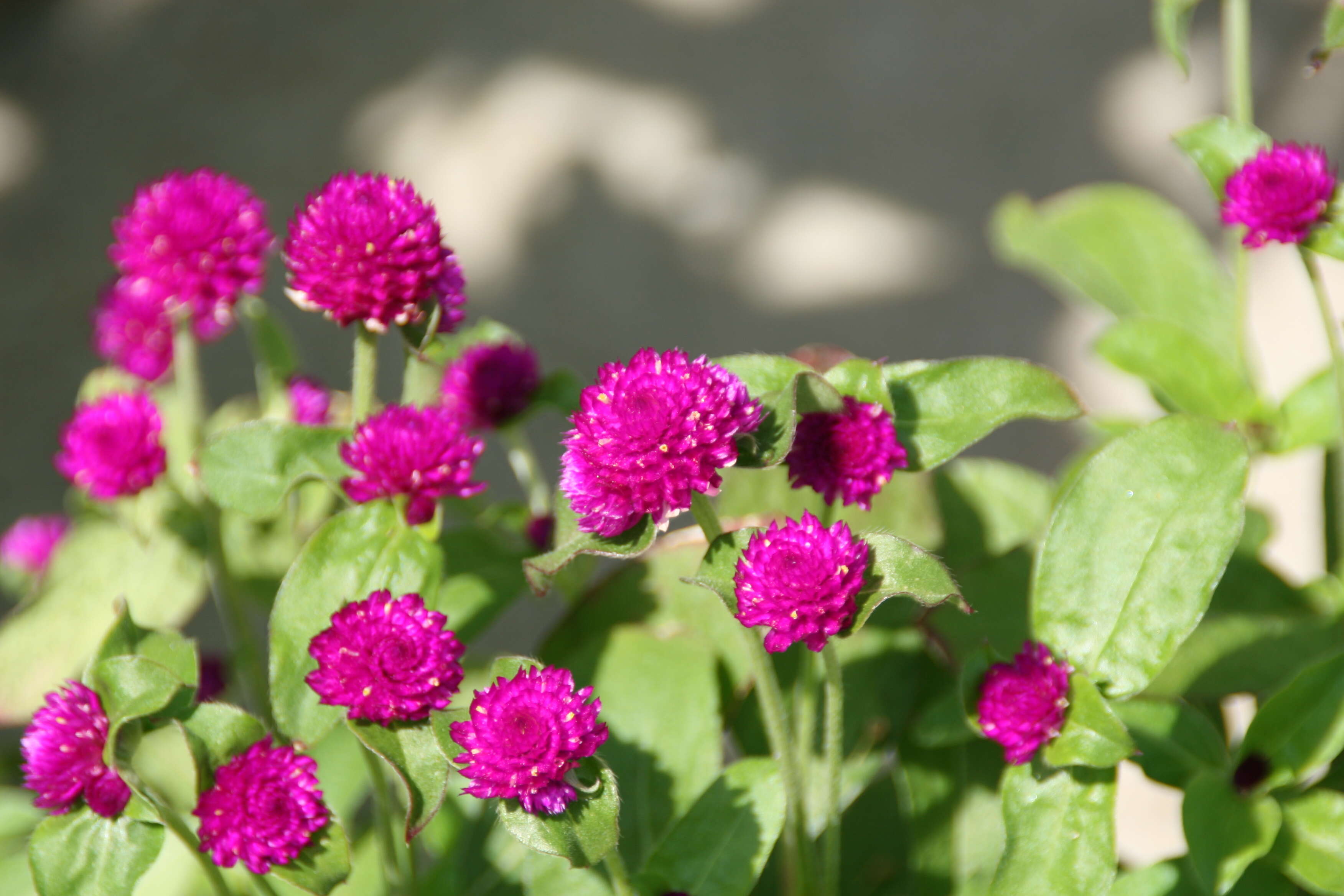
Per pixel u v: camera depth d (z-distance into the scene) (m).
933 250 1.56
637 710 0.61
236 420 0.69
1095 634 0.57
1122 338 0.63
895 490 0.64
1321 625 0.60
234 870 0.62
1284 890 0.57
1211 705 0.61
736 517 0.63
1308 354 1.37
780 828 0.57
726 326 1.50
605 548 0.54
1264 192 0.58
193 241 0.60
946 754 0.61
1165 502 0.57
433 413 0.58
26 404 1.44
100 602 0.64
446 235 0.58
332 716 0.56
